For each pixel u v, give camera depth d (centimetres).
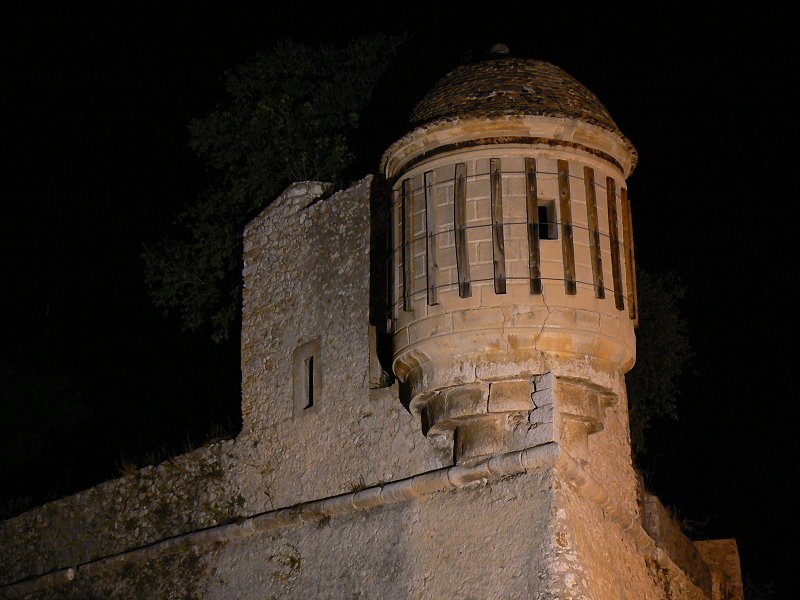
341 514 2141
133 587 2442
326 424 2220
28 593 2634
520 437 1877
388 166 2000
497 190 1862
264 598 2208
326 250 2330
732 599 2722
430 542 1977
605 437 2112
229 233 2986
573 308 1834
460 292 1844
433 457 2012
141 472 2538
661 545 2323
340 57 3081
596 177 1903
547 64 1984
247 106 3045
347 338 2234
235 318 2923
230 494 2361
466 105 1900
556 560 1806
